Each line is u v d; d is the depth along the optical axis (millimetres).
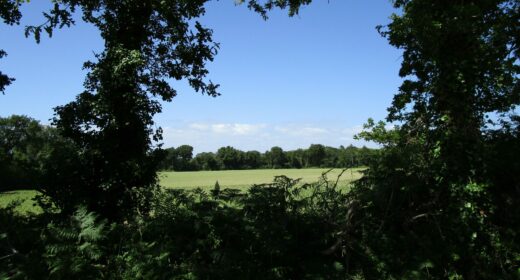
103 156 12781
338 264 6191
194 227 6270
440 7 8516
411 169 7062
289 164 126125
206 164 127062
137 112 14055
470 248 6406
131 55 13250
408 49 8984
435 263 6305
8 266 5785
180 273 5785
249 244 6156
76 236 6047
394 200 6934
